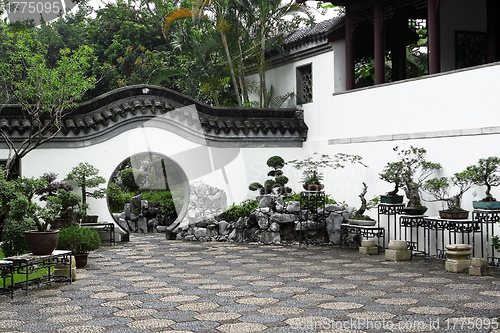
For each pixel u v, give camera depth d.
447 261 7.17
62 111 10.50
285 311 4.97
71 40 20.78
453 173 8.36
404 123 9.44
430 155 8.80
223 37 12.69
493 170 7.20
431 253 8.62
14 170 10.47
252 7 12.47
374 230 9.49
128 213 15.16
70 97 10.27
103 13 20.38
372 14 10.66
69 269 6.57
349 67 11.11
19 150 9.45
